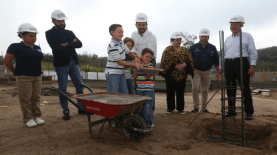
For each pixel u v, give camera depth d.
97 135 3.29
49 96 8.60
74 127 3.77
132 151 2.67
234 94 4.41
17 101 7.20
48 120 4.30
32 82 3.90
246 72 4.22
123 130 3.10
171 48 4.68
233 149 2.92
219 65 4.90
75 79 4.64
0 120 4.28
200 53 4.84
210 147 3.03
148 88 3.42
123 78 3.55
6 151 2.68
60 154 2.56
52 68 27.39
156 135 3.36
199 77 4.93
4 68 17.69
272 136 3.33
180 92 4.75
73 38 4.43
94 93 3.34
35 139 3.11
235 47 4.29
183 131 3.59
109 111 2.80
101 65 32.03
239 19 4.17
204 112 4.83
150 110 3.49
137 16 4.36
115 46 3.21
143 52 3.49
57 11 4.02
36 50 3.87
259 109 6.57
